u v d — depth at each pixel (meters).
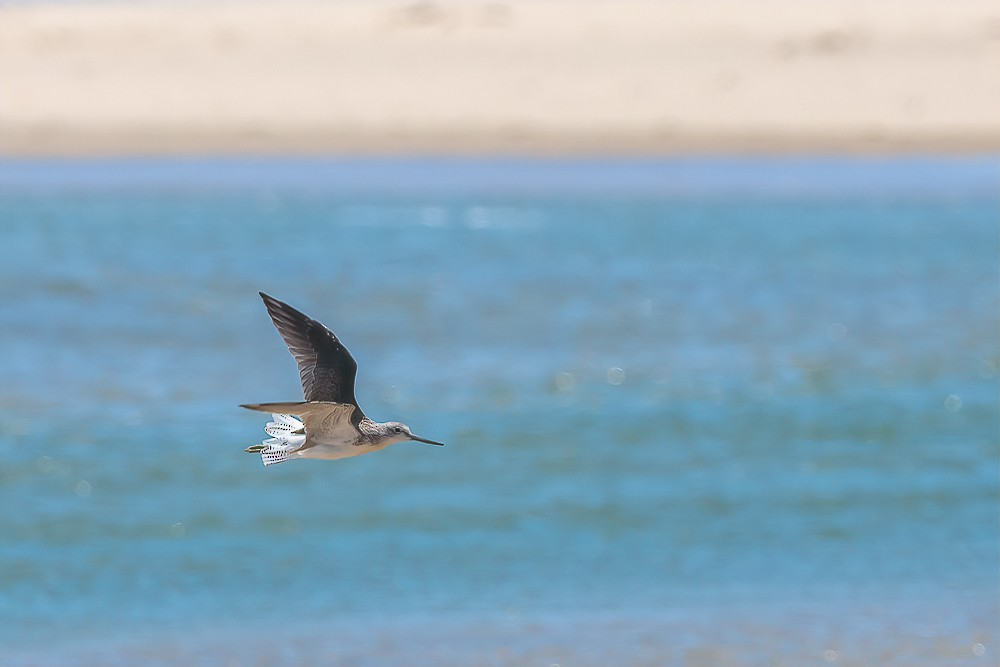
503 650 15.39
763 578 17.41
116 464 21.33
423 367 27.80
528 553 18.11
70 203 46.31
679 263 38.53
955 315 33.06
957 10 75.00
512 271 37.31
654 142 58.72
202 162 55.06
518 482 20.78
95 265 36.97
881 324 32.06
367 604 16.69
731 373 27.58
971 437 23.19
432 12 77.56
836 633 15.83
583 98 65.50
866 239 41.75
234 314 32.16
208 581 17.27
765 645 15.52
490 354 29.00
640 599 16.81
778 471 21.31
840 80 66.62
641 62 69.69
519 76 68.44
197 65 70.69
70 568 17.45
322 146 58.06
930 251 40.31
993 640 15.67
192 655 15.31
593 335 30.61
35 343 28.91
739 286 35.91
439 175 52.72
